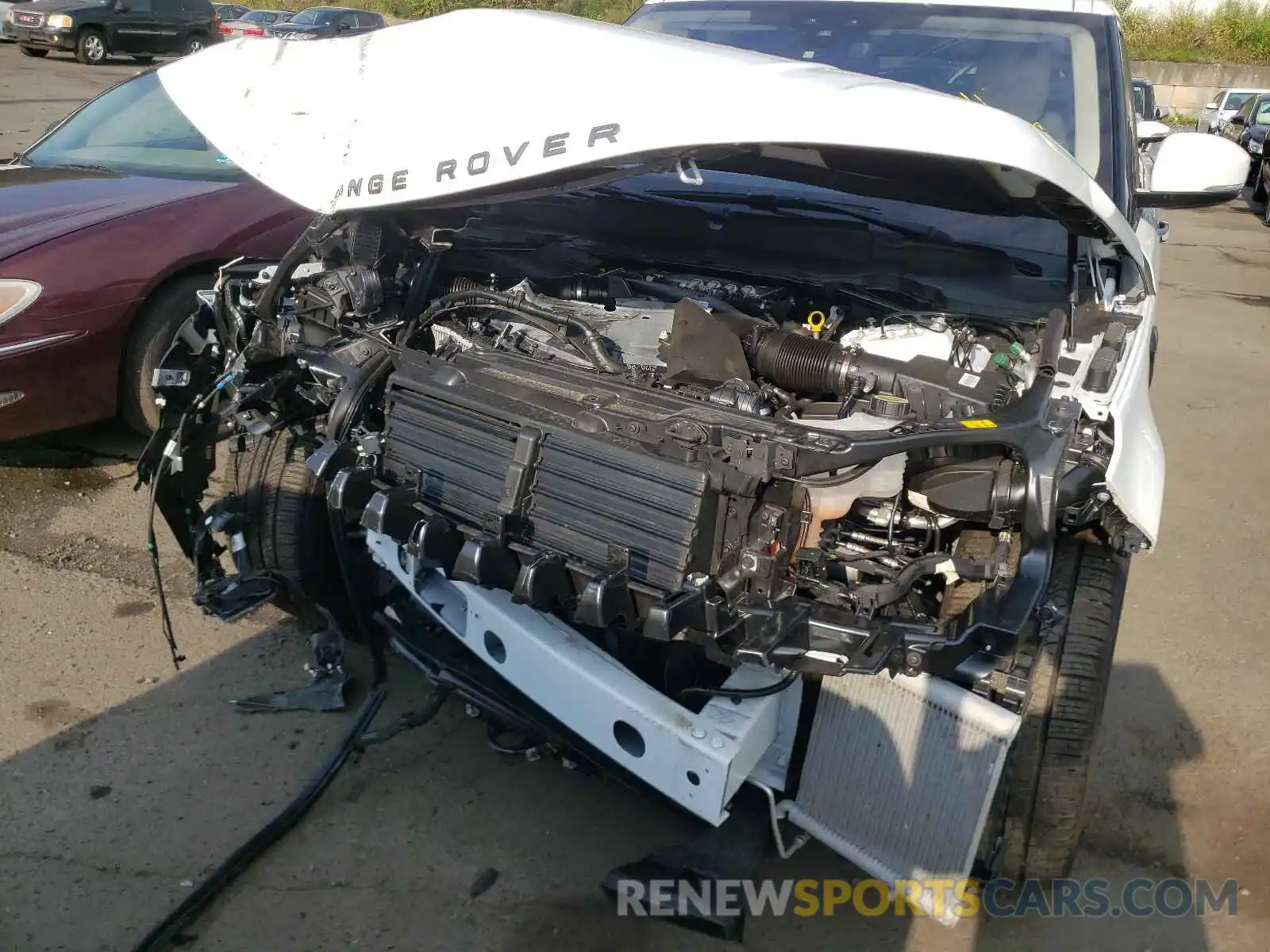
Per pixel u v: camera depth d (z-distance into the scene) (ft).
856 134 6.38
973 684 6.42
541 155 7.16
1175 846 8.40
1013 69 10.73
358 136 8.22
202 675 10.00
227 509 9.61
